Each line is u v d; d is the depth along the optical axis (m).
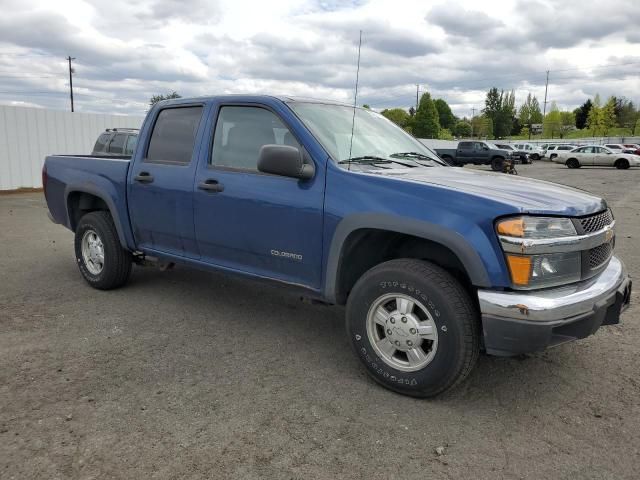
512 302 2.83
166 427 2.89
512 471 2.56
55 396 3.21
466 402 3.22
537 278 2.88
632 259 7.06
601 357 3.90
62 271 6.23
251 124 4.05
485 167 34.88
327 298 3.59
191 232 4.36
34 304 4.97
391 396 3.29
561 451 2.72
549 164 40.84
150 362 3.73
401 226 3.14
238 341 4.15
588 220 3.14
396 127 4.77
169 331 4.33
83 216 5.51
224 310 4.88
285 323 4.57
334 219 3.43
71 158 5.59
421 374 3.15
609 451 2.73
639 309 4.96
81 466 2.54
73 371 3.56
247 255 4.02
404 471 2.54
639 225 9.95
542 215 2.92
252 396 3.26
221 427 2.90
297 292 3.80
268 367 3.68
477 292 2.95
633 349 4.04
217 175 4.11
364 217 3.28
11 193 15.34
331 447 2.73
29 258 6.91
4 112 15.28
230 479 2.46
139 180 4.71
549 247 2.88
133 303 5.04
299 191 3.62
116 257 5.18
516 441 2.81
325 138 3.74
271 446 2.73
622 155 33.25
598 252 3.26
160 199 4.54
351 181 3.41
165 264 5.01
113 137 12.77
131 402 3.16
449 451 2.71
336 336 4.30
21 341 4.06
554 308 2.81
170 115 4.68
